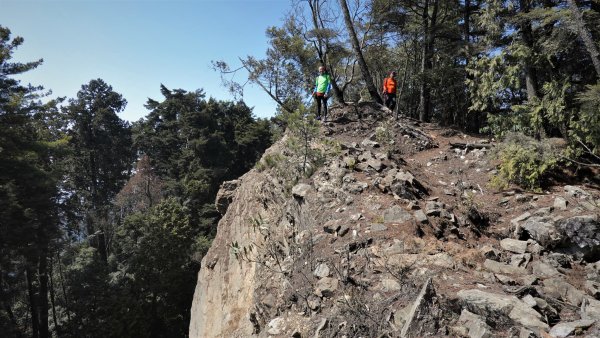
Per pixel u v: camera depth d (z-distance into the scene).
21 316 26.27
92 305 24.80
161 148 44.31
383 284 4.23
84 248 29.00
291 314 4.57
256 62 15.87
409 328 3.47
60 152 23.14
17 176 19.59
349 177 7.15
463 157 9.34
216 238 13.72
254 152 42.66
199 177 35.50
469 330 3.37
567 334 3.25
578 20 6.63
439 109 19.75
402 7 14.92
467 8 15.01
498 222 6.29
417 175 8.21
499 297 3.67
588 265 4.89
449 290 3.99
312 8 14.20
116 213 39.75
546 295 4.03
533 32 9.02
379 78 20.09
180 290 26.50
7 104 19.92
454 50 13.82
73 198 28.92
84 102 43.34
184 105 44.19
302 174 8.04
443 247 5.00
